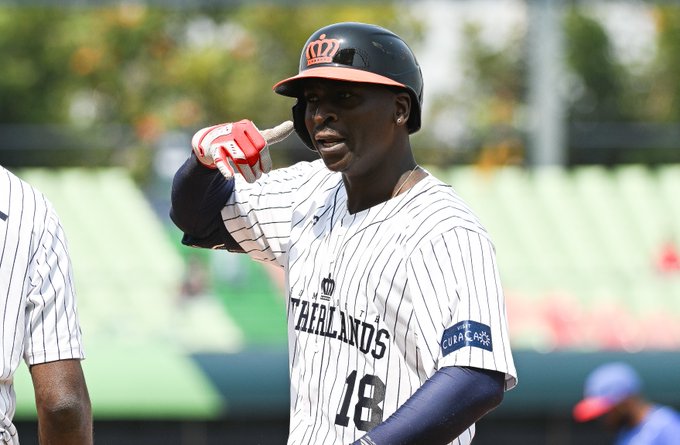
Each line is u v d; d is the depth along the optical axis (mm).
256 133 11477
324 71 10625
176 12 63938
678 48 68438
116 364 36969
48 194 49406
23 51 64625
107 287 45406
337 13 65375
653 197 50438
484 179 50875
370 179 11023
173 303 44656
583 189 50156
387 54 10750
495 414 37250
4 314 10391
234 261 45031
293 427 11156
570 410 37156
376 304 10641
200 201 12219
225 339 43250
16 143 61500
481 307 10172
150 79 63562
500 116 67125
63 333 10766
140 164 58875
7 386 10633
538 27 46906
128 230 47875
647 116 68188
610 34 68750
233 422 37375
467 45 69812
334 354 10906
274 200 12102
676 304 45344
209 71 62281
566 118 67250
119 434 37031
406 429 9789
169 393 36812
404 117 10945
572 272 46938
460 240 10414
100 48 63938
